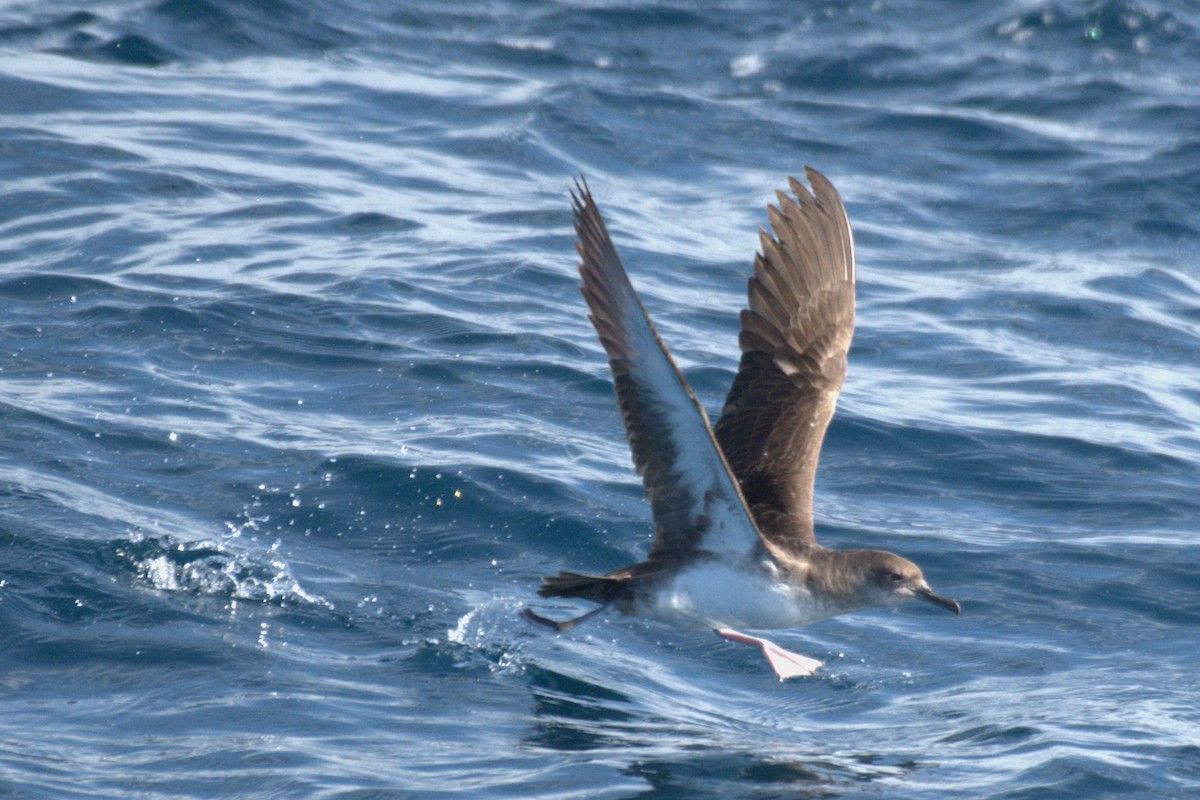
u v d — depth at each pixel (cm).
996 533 1386
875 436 1566
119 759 928
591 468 1445
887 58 2852
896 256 2103
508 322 1775
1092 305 1955
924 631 1218
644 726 1036
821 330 1037
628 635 1195
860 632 1215
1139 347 1847
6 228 1948
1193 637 1206
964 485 1483
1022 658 1172
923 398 1672
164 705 1005
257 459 1410
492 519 1335
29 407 1465
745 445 1038
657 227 2130
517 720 1030
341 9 2973
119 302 1736
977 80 2769
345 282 1842
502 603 1210
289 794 892
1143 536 1383
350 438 1463
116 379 1556
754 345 1041
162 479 1359
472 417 1536
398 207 2128
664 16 3034
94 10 2798
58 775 898
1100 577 1304
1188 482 1498
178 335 1670
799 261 1034
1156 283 2048
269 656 1090
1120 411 1658
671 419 894
